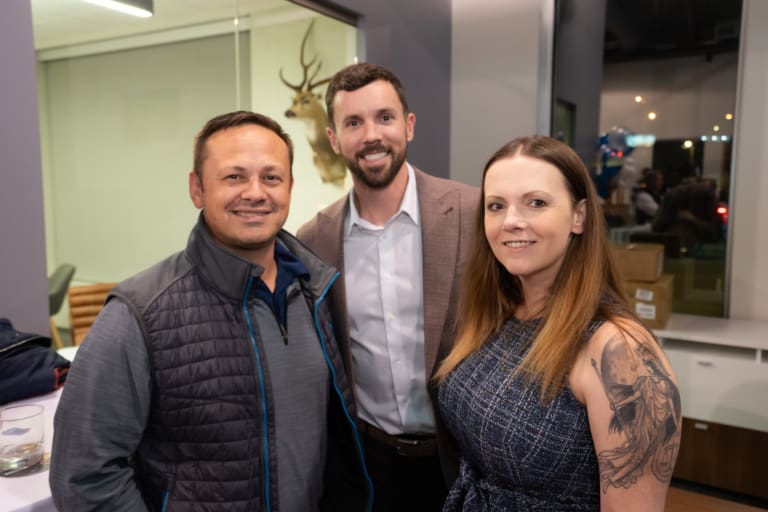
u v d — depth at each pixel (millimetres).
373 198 1659
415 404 1674
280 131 1143
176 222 3914
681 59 3355
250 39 3406
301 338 1190
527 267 1057
